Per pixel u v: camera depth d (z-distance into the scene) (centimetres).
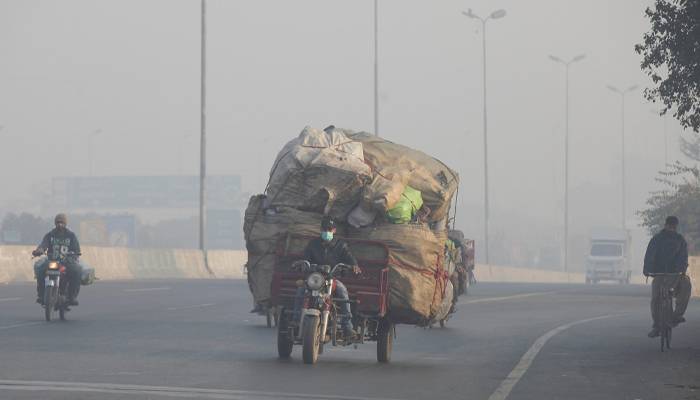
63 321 5922
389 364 4225
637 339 5522
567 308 8381
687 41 5059
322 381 3584
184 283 11388
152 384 3356
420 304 4200
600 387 3603
